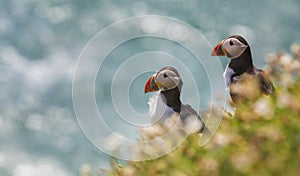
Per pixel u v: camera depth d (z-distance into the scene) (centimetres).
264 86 744
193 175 541
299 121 524
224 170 517
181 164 566
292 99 546
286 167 483
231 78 785
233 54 782
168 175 568
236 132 564
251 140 525
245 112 584
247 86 625
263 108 561
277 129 518
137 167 626
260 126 552
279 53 641
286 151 498
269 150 504
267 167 486
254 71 777
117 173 652
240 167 485
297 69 623
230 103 653
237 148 532
